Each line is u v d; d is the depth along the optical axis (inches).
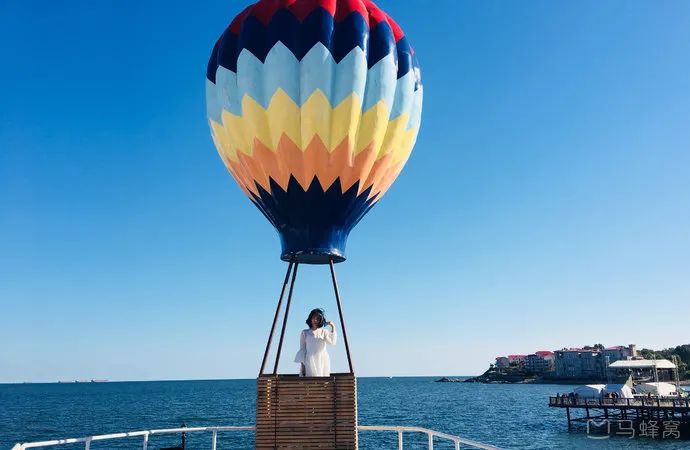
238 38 413.1
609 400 2135.8
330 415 341.1
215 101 420.2
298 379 346.6
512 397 4709.6
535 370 7755.9
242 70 397.1
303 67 385.4
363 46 398.6
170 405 3939.5
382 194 439.8
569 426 2170.3
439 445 1673.2
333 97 387.2
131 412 3213.6
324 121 383.9
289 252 403.2
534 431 2180.1
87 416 2923.2
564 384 6461.6
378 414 2979.8
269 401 343.0
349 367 370.6
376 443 1680.6
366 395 5438.0
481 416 2832.2
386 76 403.5
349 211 410.6
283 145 386.9
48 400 4945.9
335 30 397.4
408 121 423.2
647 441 1904.5
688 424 1975.9
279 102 383.9
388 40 412.2
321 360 365.1
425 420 2596.0
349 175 398.3
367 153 399.5
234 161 417.1
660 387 2426.2
